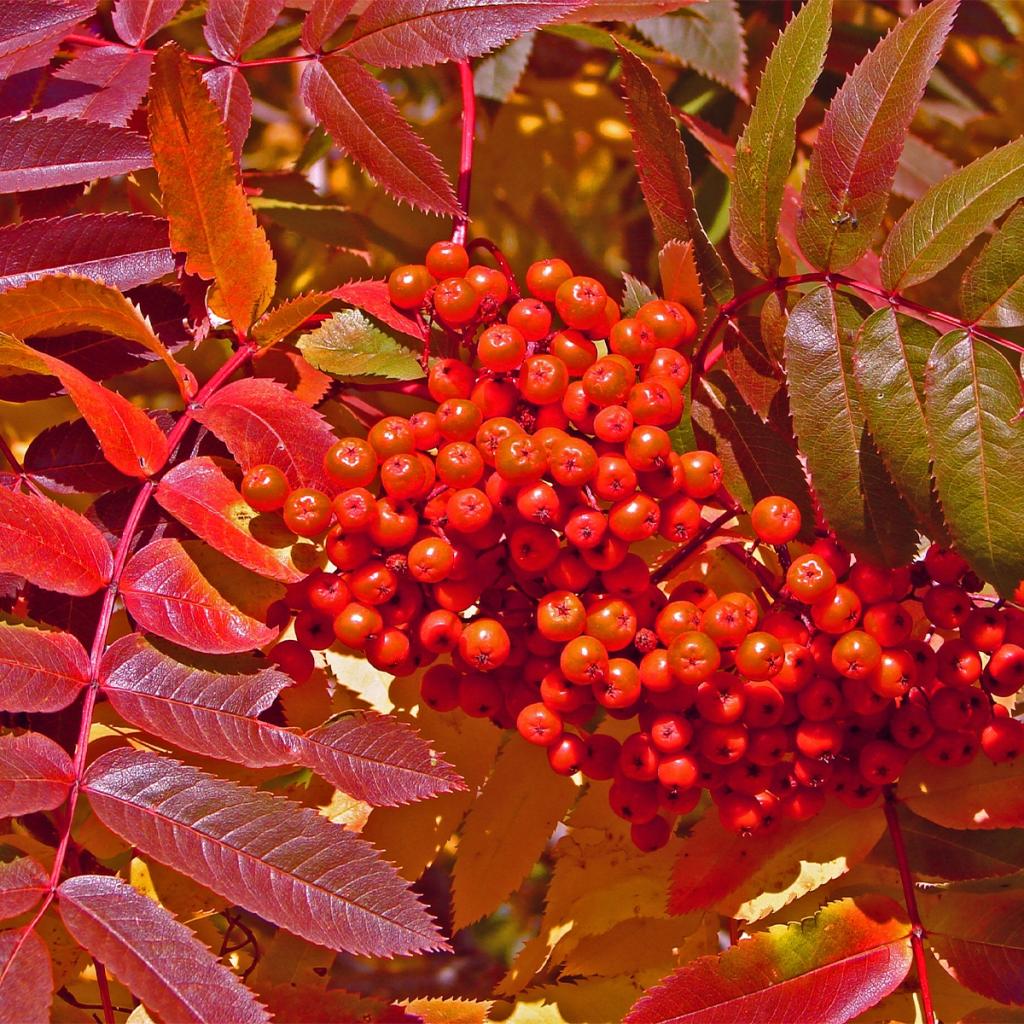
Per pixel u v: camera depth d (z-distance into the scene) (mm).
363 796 509
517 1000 583
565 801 587
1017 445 521
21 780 493
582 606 517
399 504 519
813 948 541
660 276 546
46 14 574
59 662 507
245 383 541
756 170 547
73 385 522
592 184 783
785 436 551
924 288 685
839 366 535
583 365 529
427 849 578
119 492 549
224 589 528
